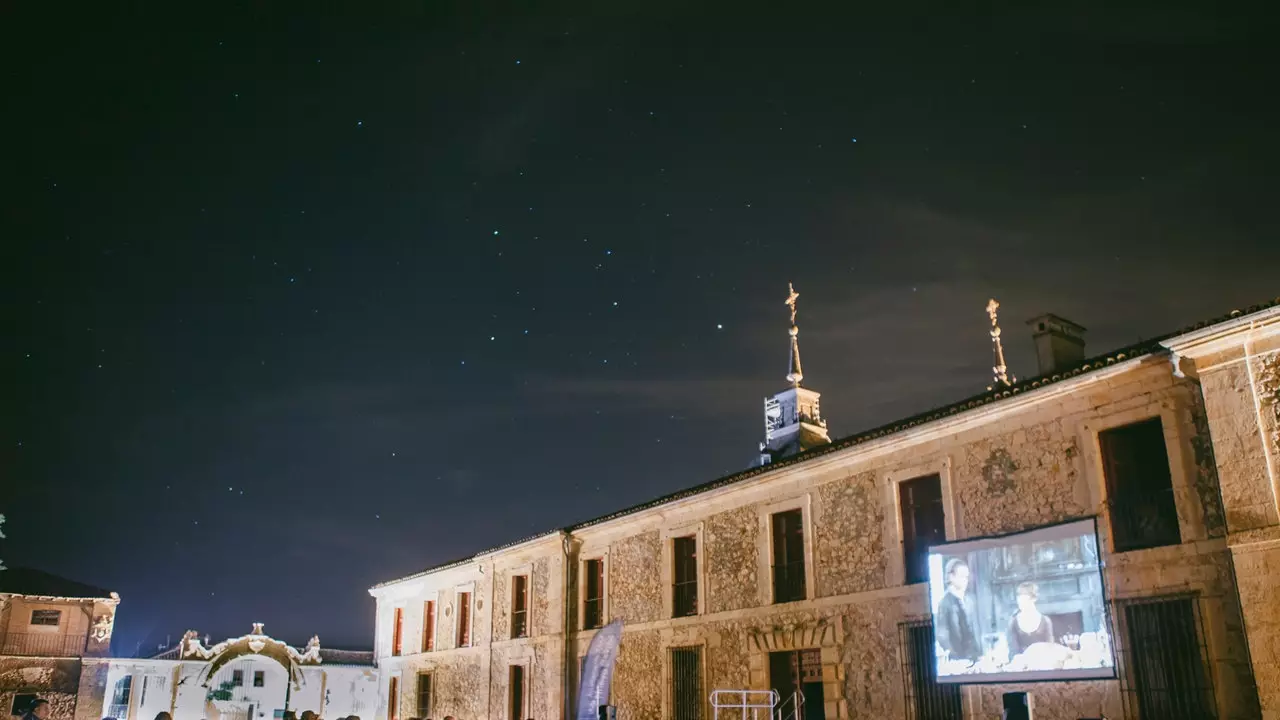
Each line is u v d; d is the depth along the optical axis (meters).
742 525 21.55
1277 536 12.19
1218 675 12.88
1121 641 14.05
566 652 26.05
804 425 29.83
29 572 40.53
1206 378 13.34
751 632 20.59
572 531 26.70
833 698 18.38
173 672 40.31
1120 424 14.74
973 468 16.88
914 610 17.31
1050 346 18.84
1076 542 14.70
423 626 34.50
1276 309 12.46
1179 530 13.73
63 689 37.03
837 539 19.17
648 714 22.83
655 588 23.66
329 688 43.97
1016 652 15.15
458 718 30.41
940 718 16.52
